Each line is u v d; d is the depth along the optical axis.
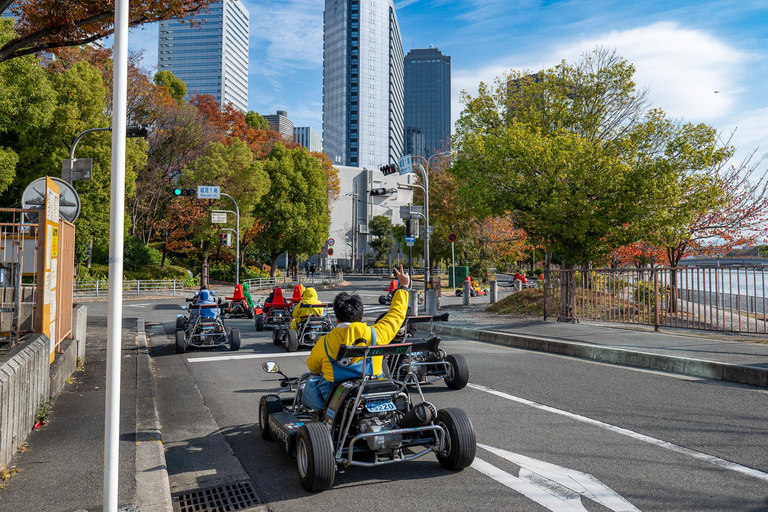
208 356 10.74
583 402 6.51
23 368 4.62
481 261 41.31
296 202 45.25
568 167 13.58
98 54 33.53
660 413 5.94
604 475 4.19
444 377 7.48
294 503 3.81
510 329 13.02
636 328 12.48
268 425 5.18
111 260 2.80
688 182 13.08
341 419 4.14
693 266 11.55
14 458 4.25
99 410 5.75
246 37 191.50
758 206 17.83
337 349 4.30
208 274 45.03
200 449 5.10
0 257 6.36
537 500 3.76
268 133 62.34
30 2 8.44
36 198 7.27
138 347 11.05
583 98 18.22
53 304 6.68
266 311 15.55
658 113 14.77
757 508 3.54
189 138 40.12
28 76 19.20
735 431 5.23
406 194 49.41
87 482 3.77
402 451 4.53
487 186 15.12
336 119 148.00
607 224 13.37
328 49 151.88
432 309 17.69
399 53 171.50
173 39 174.00
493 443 5.02
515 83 19.70
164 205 42.91
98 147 26.91
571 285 14.42
